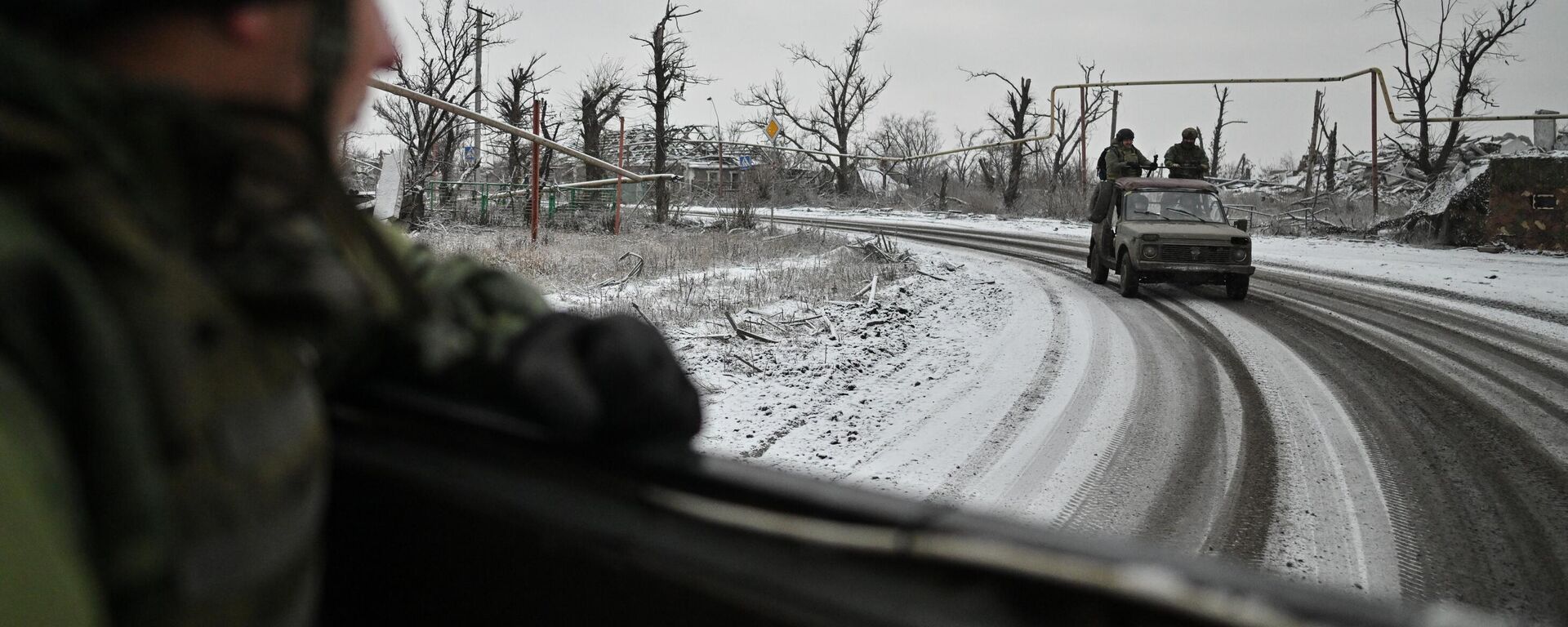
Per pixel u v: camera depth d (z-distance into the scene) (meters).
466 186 29.42
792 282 14.45
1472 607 3.69
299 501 0.51
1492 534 4.41
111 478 0.39
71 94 0.39
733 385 7.36
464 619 0.73
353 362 0.74
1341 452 5.69
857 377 7.79
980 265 18.56
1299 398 7.07
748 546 0.57
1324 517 4.64
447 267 0.80
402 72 25.00
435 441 0.73
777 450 5.73
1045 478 5.23
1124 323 10.76
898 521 0.52
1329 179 52.72
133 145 0.41
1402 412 6.66
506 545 0.69
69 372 0.37
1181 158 17.81
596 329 0.68
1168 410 6.72
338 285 0.51
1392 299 13.28
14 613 0.32
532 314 0.77
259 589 0.48
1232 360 8.59
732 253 19.55
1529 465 5.46
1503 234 21.73
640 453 0.64
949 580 0.49
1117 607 0.44
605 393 0.64
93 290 0.38
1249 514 4.68
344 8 0.51
